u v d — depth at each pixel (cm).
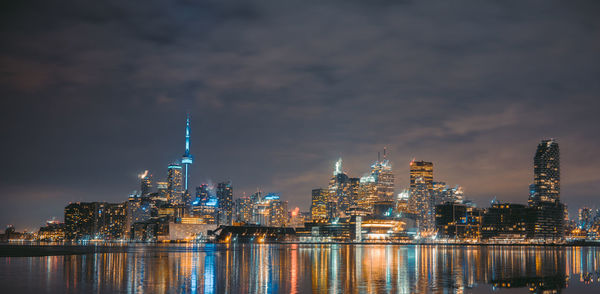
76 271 12519
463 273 12825
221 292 8662
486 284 10250
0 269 13075
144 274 11844
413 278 11244
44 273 11925
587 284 10519
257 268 14175
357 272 12850
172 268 13900
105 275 11488
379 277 11431
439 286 9731
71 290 8844
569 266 16562
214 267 14500
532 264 17612
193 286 9481
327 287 9425
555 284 10488
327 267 14800
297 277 11319
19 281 10162
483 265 16538
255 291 8825
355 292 8731
